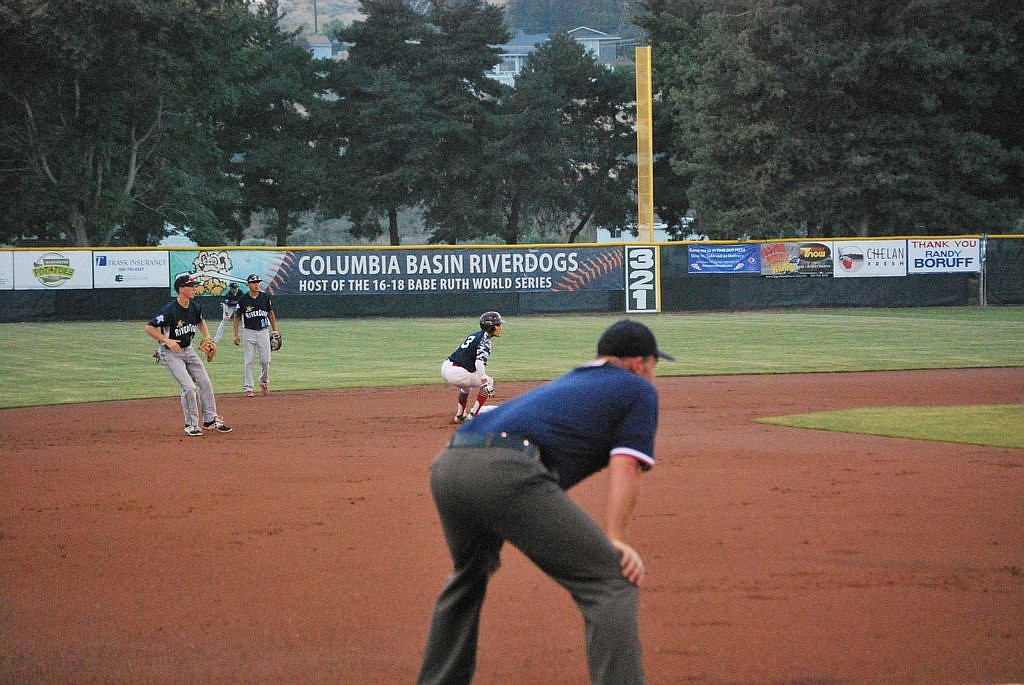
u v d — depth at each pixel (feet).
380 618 23.86
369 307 166.09
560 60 291.99
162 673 20.62
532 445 16.84
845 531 31.35
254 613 24.27
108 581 26.96
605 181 299.79
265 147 288.10
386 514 34.50
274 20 301.02
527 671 20.56
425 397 70.38
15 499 37.45
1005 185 224.53
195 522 33.63
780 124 212.23
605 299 168.66
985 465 42.37
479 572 18.20
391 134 274.77
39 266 158.10
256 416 61.41
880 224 221.66
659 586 25.90
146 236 242.37
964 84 211.00
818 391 70.74
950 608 24.11
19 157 211.00
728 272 168.86
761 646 21.80
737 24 216.95
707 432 52.21
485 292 167.43
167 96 211.41
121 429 56.65
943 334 118.42
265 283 163.84
